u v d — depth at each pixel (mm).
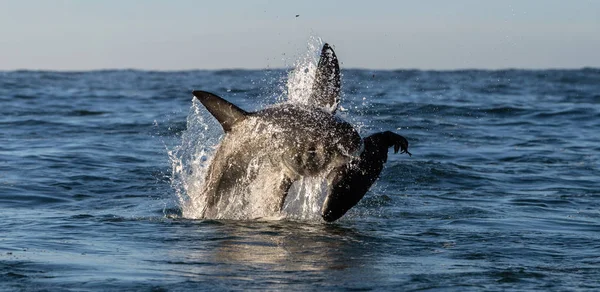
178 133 69375
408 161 50062
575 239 28203
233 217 32500
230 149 32312
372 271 22797
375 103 95062
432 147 60594
